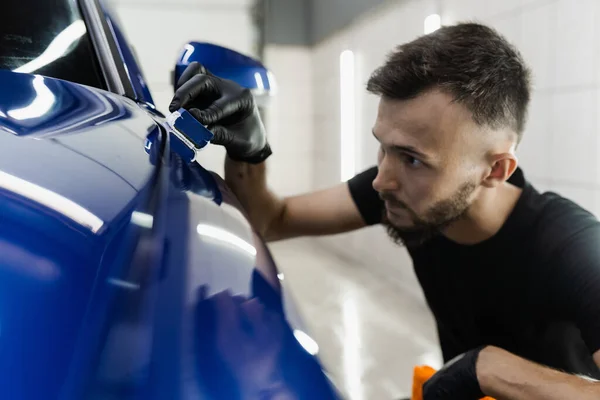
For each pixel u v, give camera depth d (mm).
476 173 751
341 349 2385
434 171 722
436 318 1108
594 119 1894
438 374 638
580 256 808
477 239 897
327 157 4535
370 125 3670
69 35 862
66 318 258
